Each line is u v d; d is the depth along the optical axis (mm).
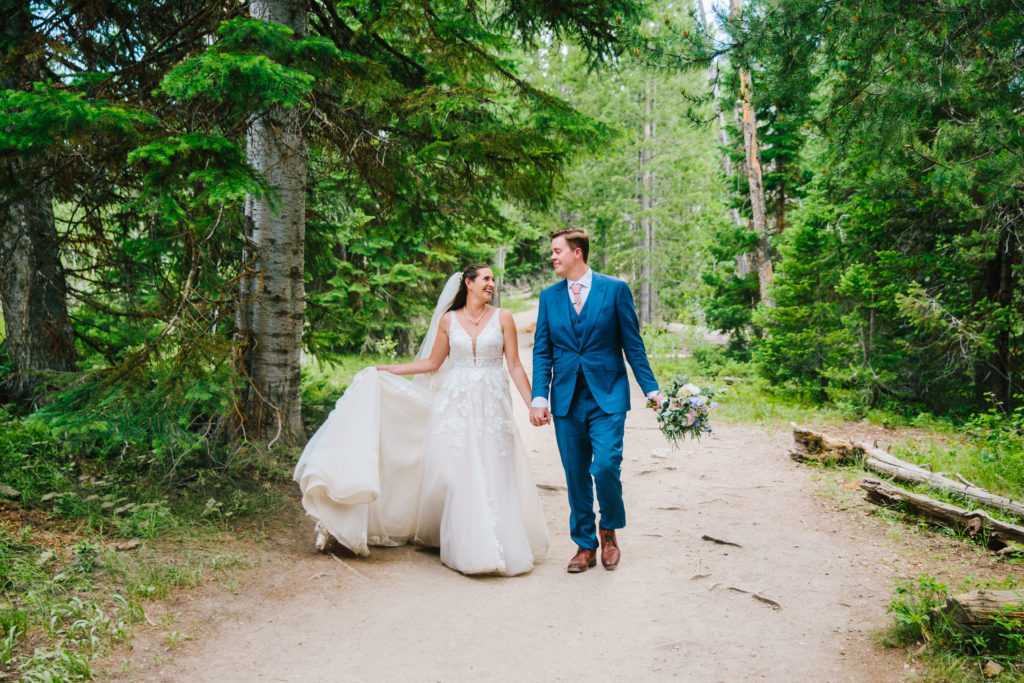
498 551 4203
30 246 6633
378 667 3109
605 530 4398
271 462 5656
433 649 3299
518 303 38281
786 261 11281
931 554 4492
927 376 10633
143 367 4777
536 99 5539
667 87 27312
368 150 6008
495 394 4562
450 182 6246
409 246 15250
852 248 10641
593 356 4215
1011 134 6629
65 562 3859
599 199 27141
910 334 10484
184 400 4926
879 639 3330
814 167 14648
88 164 4988
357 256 16641
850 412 9711
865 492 5809
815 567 4336
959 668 2941
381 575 4203
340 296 14812
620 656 3242
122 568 3824
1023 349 9570
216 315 5285
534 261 29766
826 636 3404
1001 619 3064
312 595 3846
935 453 6918
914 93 6465
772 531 5047
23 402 6621
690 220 27344
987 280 9875
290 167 6035
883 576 4156
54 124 3557
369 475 4250
